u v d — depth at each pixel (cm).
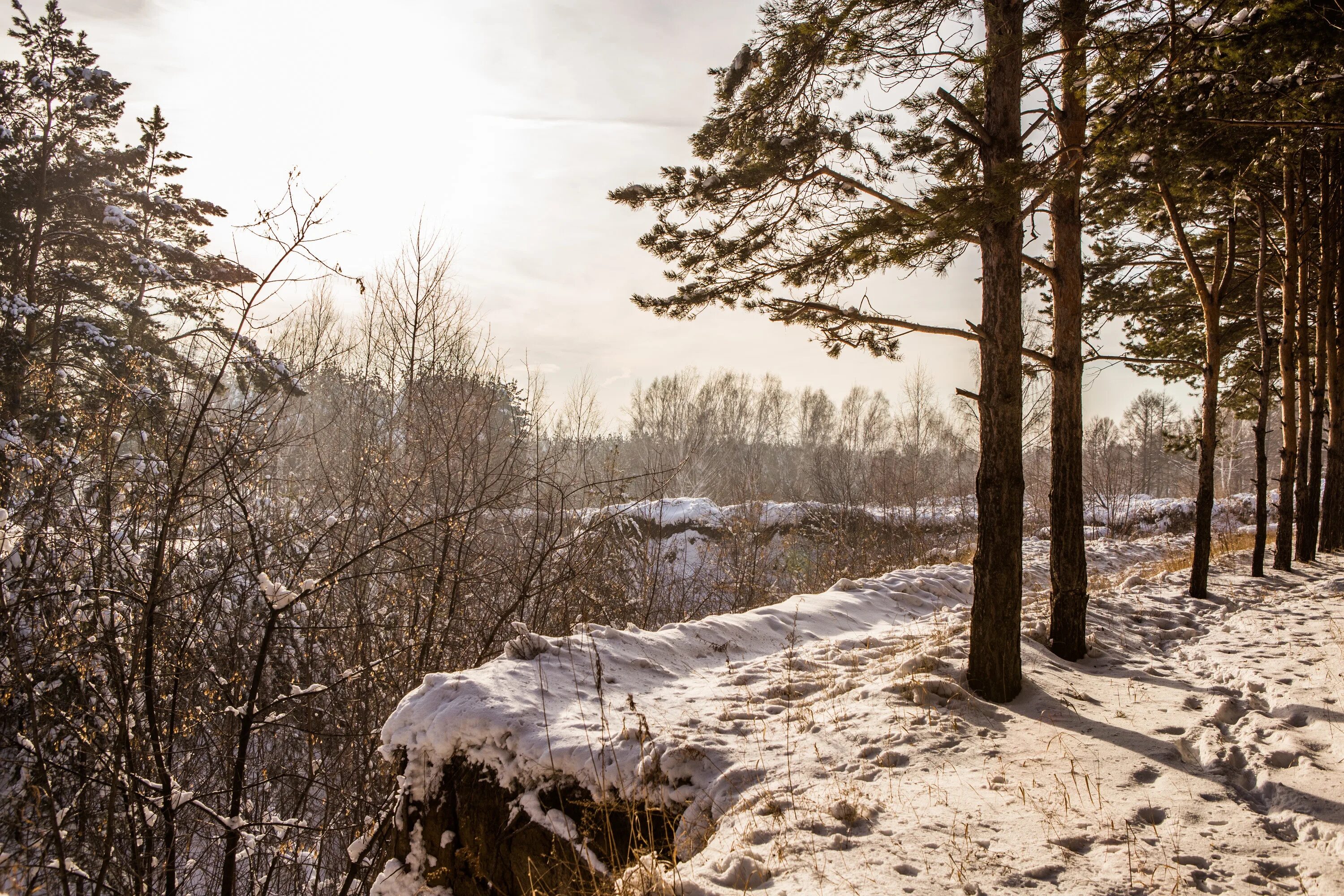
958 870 318
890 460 3566
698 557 1709
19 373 1113
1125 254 1403
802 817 380
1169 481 6250
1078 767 432
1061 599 689
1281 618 834
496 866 461
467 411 1029
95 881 607
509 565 1003
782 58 637
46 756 684
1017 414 564
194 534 837
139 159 1688
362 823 748
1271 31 567
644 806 437
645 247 695
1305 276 1288
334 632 860
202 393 734
